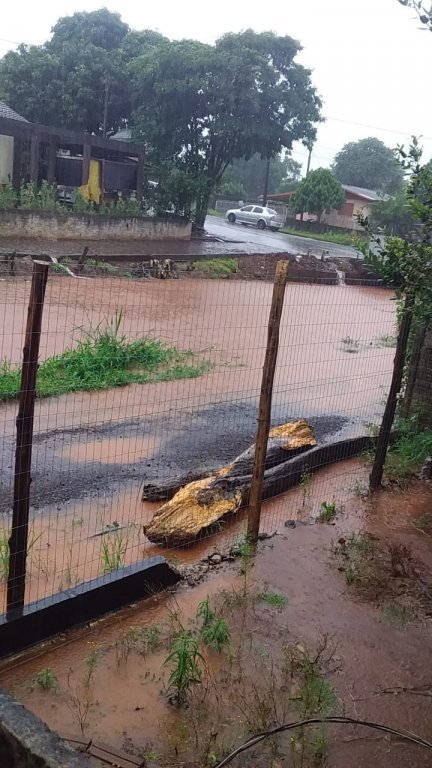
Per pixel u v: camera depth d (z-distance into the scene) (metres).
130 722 3.56
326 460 7.80
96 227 27.16
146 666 4.03
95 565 5.29
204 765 3.30
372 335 17.03
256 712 3.67
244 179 72.06
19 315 14.31
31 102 38.31
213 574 5.18
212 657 4.12
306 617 4.66
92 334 13.20
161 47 31.86
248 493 6.50
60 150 32.41
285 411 10.02
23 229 24.75
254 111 31.12
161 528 5.70
